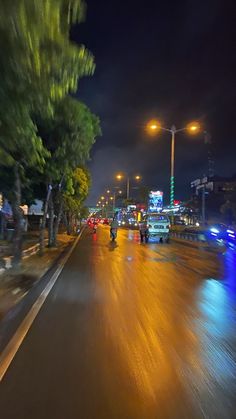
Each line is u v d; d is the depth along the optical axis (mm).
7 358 6484
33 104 6281
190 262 21188
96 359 6496
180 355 6770
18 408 4840
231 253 27234
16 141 6836
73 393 5250
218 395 5281
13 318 9023
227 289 13227
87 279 14727
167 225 37000
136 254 24984
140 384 5566
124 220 114750
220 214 102812
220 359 6621
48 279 14648
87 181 44125
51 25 5312
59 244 31750
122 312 9695
